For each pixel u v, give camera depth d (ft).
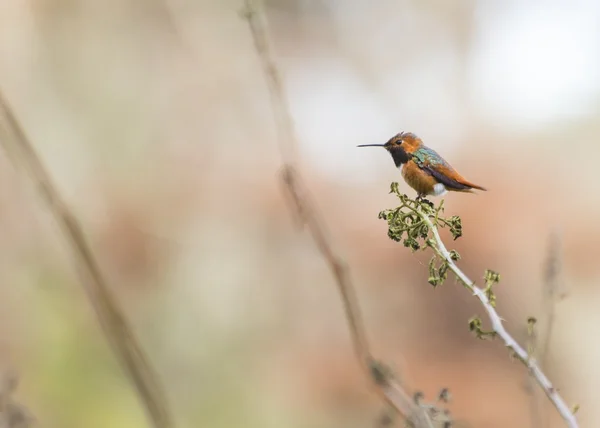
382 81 67.00
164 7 61.26
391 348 38.42
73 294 35.40
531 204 45.91
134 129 55.01
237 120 58.49
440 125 60.85
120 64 58.13
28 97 50.96
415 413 10.53
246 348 39.04
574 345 36.01
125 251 44.60
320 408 35.27
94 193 48.47
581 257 41.50
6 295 35.94
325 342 39.52
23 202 37.11
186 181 52.16
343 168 55.42
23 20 51.80
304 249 45.57
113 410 31.24
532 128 55.88
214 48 62.49
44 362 33.09
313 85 66.64
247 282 43.91
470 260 42.22
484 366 36.76
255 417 34.19
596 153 50.72
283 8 70.44
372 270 44.14
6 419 13.91
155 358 36.50
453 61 67.41
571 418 7.91
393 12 71.61
